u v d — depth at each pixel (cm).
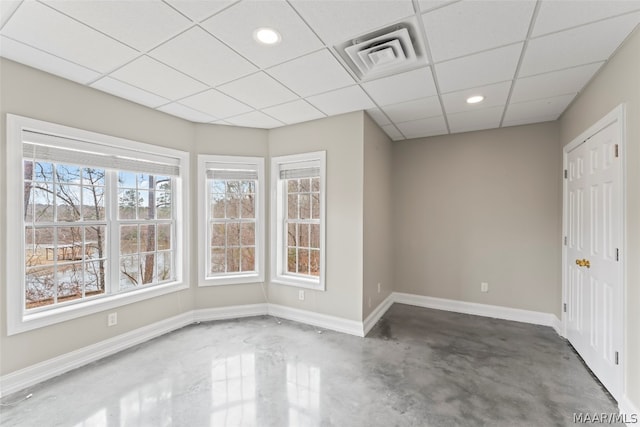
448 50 199
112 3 155
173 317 328
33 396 206
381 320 359
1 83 207
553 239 345
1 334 207
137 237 305
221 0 153
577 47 194
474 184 388
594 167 238
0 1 152
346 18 168
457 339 304
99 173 275
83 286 261
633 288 182
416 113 321
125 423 179
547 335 315
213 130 357
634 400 179
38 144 229
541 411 192
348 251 322
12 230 211
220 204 372
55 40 188
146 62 216
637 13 160
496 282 374
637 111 176
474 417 186
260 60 213
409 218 428
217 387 217
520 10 160
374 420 183
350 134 320
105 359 259
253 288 373
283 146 365
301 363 253
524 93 267
